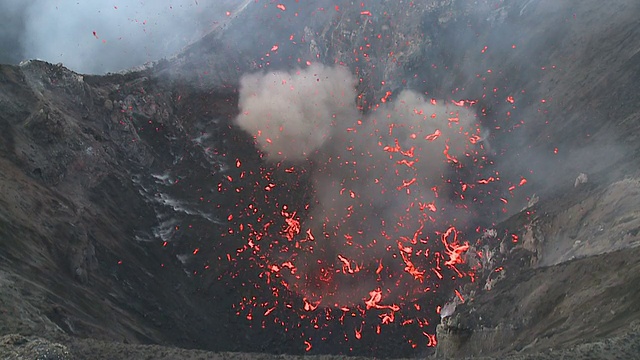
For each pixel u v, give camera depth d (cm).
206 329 6669
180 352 2592
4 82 6962
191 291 7144
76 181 7044
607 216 5272
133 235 7269
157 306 6319
